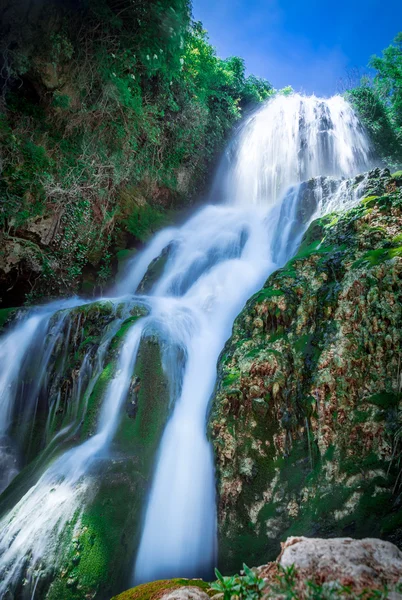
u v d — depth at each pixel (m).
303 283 5.56
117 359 6.13
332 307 4.97
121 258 13.71
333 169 16.97
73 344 7.40
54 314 8.23
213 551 4.11
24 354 7.93
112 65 11.01
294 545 1.92
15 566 3.85
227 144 19.28
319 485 3.89
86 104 11.16
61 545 3.87
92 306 7.73
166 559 4.18
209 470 4.60
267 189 17.81
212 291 8.77
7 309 9.84
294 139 17.91
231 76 19.59
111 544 3.96
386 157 19.00
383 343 4.30
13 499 4.75
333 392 4.33
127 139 12.65
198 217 15.90
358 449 3.88
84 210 11.80
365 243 5.46
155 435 5.20
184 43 12.45
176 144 15.40
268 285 5.82
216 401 4.77
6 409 7.41
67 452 5.11
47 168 10.40
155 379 5.73
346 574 1.66
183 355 6.32
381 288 4.60
